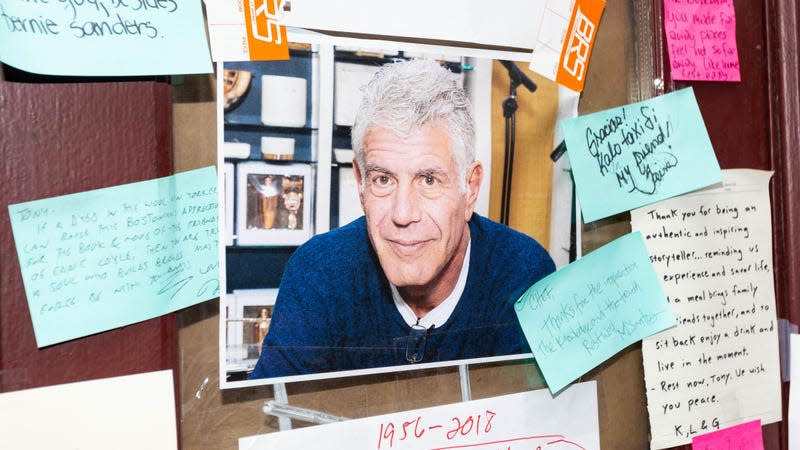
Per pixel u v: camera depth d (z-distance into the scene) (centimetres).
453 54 59
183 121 51
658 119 69
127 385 49
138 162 49
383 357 58
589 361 65
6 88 46
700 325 72
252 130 52
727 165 74
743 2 75
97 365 48
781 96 75
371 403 58
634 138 68
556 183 64
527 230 63
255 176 53
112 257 48
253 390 54
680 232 71
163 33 49
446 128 59
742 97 75
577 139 64
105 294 48
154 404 50
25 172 46
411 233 58
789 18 75
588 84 66
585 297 66
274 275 54
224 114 52
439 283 60
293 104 54
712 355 72
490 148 61
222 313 52
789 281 76
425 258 59
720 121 73
